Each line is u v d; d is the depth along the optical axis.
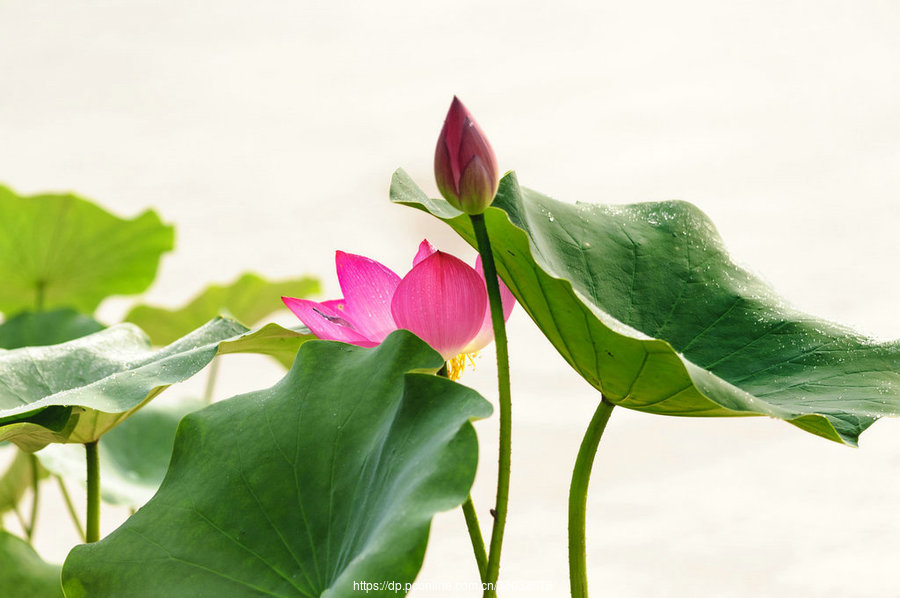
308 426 4.15
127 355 4.54
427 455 4.02
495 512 4.06
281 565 4.09
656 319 4.29
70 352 4.50
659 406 4.15
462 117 4.08
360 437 4.12
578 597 4.18
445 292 4.21
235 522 4.12
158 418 5.09
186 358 4.32
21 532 9.30
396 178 4.22
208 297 6.92
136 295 7.91
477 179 4.07
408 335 4.16
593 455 4.18
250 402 4.20
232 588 4.08
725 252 4.36
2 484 5.41
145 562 4.11
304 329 4.41
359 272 4.25
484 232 4.10
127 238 7.43
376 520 4.03
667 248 4.34
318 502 4.11
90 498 4.39
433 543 9.30
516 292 4.19
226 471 4.15
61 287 7.59
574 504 4.18
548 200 4.34
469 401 4.06
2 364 4.44
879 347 4.25
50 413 4.30
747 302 4.30
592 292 4.27
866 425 4.14
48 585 4.61
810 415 4.09
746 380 4.23
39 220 7.09
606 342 4.08
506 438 4.07
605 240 4.32
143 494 4.79
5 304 7.63
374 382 4.15
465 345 4.24
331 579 4.06
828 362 4.23
